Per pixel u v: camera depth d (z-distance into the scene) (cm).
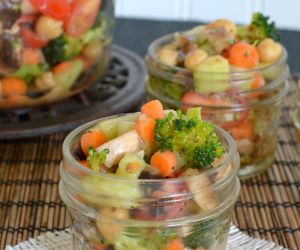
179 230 27
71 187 28
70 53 40
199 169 28
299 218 35
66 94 42
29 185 38
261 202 37
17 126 39
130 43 58
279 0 72
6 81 40
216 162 28
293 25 72
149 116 29
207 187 27
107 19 43
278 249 32
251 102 37
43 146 42
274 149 40
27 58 39
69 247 32
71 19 39
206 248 29
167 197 27
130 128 29
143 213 27
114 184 27
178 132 28
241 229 34
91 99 43
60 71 41
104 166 28
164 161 27
